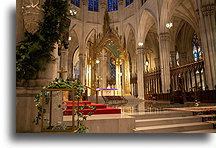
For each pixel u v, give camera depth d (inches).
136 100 687.1
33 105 137.9
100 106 248.8
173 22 1085.1
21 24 152.9
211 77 483.8
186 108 316.2
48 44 145.4
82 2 1132.5
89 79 755.4
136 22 999.0
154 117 239.3
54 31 149.6
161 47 751.7
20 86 144.3
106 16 735.7
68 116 180.4
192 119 236.2
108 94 834.8
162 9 751.1
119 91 747.4
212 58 484.1
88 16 1135.6
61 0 155.4
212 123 222.1
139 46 975.0
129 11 1077.1
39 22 146.1
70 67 1387.8
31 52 139.3
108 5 1185.4
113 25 1122.0
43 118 129.3
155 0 815.1
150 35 1316.4
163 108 333.1
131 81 1414.9
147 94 863.7
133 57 1443.2
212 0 507.2
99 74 1102.4
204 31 511.5
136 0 1009.5
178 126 206.1
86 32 1109.7
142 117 233.1
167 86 711.7
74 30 1082.1
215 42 486.9
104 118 168.2
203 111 265.7
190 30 1155.9
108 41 711.1
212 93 476.4
